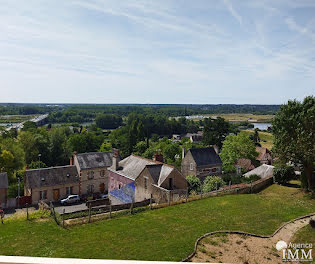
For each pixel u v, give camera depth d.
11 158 49.03
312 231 18.23
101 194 44.44
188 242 16.25
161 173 30.67
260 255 14.82
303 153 27.55
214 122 76.44
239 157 58.66
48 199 41.12
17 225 20.02
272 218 21.06
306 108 28.03
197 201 26.02
